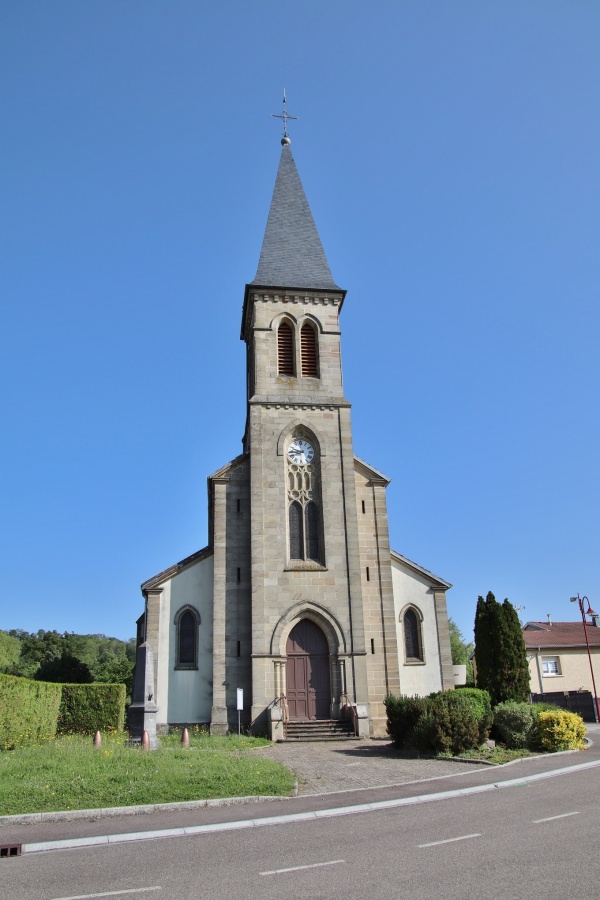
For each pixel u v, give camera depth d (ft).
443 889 29.22
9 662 193.47
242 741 89.20
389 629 109.09
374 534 114.11
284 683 102.99
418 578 115.96
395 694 105.60
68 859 35.76
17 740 73.92
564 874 30.86
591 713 127.65
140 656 79.36
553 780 59.31
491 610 95.50
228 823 43.06
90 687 98.94
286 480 112.68
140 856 36.04
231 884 30.78
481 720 77.30
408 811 46.83
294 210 132.98
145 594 109.91
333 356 120.47
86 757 59.82
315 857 35.04
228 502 113.19
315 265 126.41
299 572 107.34
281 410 115.85
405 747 82.38
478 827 41.01
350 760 74.13
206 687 106.01
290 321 121.80
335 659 104.58
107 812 45.70
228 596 108.17
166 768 55.77
